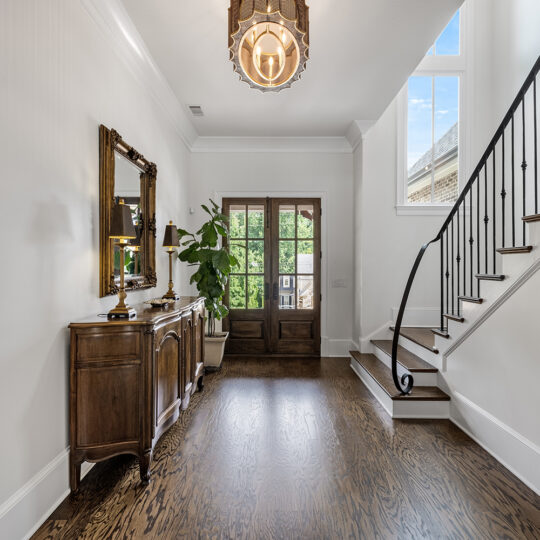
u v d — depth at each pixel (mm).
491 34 4664
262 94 3893
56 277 1934
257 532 1711
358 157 5000
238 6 1925
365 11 2600
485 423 2533
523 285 2176
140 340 2113
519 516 1828
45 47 1837
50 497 1848
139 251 3148
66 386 2025
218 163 5289
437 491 2041
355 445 2586
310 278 5312
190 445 2578
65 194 2018
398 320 3123
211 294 4332
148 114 3389
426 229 4820
